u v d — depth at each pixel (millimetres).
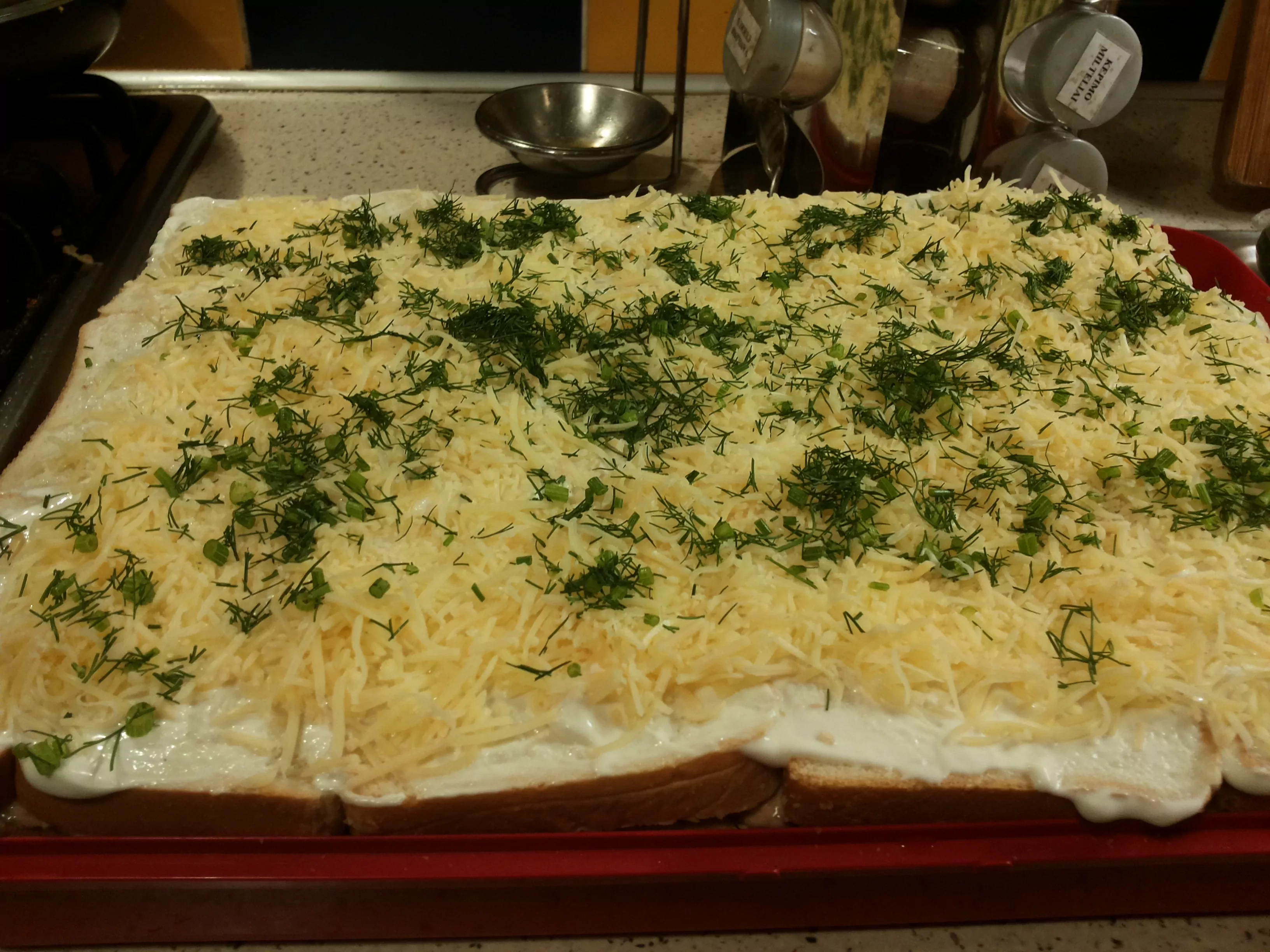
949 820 1385
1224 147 2834
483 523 1485
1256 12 2658
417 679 1332
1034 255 2156
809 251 2115
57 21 2385
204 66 3289
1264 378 1873
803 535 1482
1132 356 1901
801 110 2551
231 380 1736
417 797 1289
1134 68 2326
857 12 2342
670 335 1853
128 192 2566
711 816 1407
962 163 2676
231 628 1360
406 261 2041
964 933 1371
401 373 1741
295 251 2062
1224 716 1356
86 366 1804
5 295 2244
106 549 1423
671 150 3102
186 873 1238
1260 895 1380
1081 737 1353
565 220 2164
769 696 1381
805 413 1723
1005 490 1580
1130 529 1557
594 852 1289
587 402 1700
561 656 1358
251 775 1285
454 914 1312
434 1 3168
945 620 1427
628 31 3279
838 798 1352
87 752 1289
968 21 2525
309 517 1458
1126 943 1368
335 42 3262
